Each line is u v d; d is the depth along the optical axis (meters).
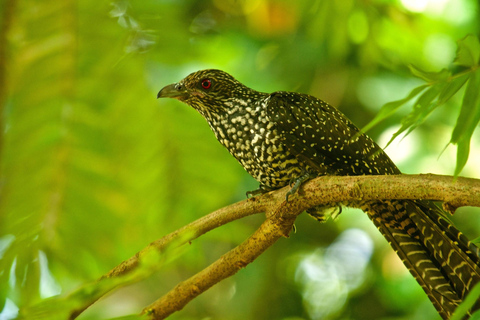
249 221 16.23
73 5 9.71
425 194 6.44
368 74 14.53
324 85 15.16
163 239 7.40
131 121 10.94
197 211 11.80
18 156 10.38
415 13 13.18
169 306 7.55
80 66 10.11
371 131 14.70
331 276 16.81
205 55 12.71
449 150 13.25
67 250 10.72
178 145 11.45
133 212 11.26
